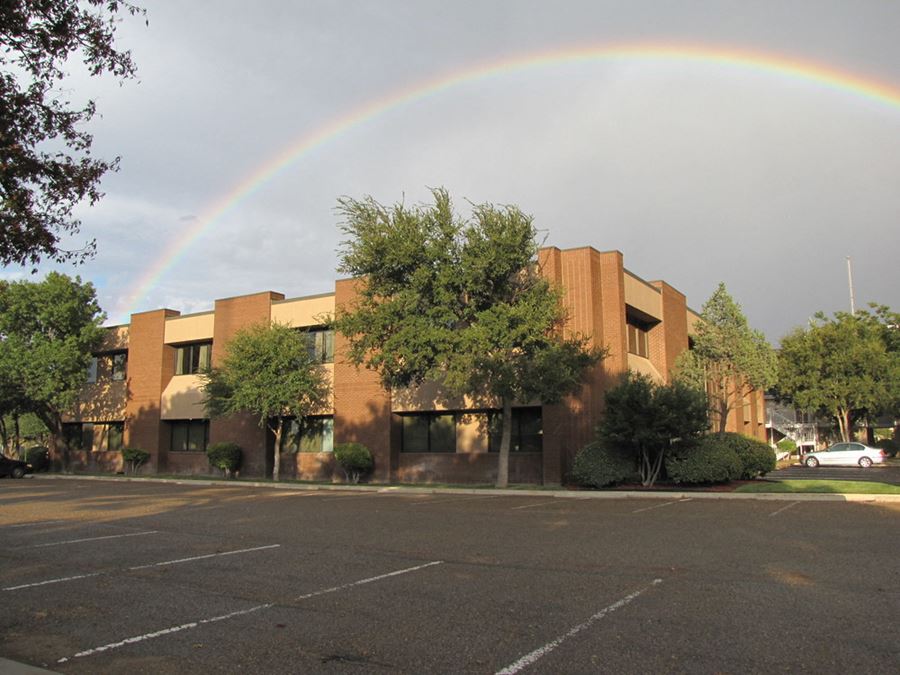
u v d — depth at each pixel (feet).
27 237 27.68
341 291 109.40
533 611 24.07
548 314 77.77
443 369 80.64
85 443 147.54
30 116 27.53
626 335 96.02
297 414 104.78
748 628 21.53
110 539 43.34
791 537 40.06
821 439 197.47
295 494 82.28
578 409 89.81
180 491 88.79
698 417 76.28
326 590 27.94
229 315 121.49
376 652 19.92
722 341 103.91
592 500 69.00
